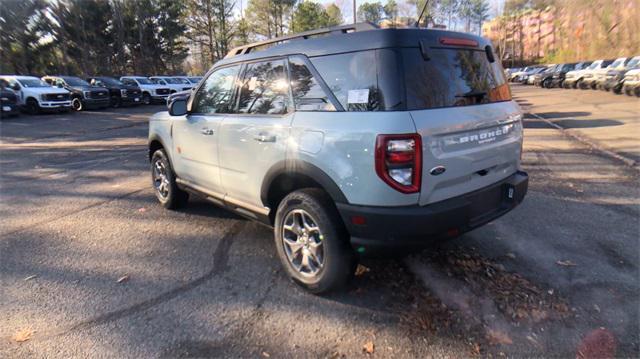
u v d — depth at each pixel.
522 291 3.08
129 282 3.40
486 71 3.21
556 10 67.44
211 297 3.14
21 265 3.74
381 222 2.59
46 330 2.77
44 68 39.66
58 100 20.02
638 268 3.42
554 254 3.70
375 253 2.74
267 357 2.46
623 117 13.02
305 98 3.02
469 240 4.02
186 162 4.52
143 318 2.88
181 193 5.12
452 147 2.71
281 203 3.22
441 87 2.74
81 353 2.53
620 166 6.93
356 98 2.69
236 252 3.93
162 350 2.54
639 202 5.07
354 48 2.75
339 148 2.69
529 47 80.94
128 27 45.94
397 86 2.54
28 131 14.38
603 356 2.40
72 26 40.03
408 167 2.50
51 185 6.76
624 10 42.19
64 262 3.79
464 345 2.51
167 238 4.30
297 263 3.24
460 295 3.04
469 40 3.06
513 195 3.23
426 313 2.84
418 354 2.45
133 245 4.14
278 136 3.14
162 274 3.53
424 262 3.56
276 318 2.85
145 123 16.94
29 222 4.91
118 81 26.67
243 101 3.65
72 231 4.57
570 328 2.65
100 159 9.09
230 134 3.68
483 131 2.95
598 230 4.23
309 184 3.16
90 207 5.46
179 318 2.88
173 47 51.47
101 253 3.97
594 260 3.57
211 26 52.75
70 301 3.12
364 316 2.84
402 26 2.82
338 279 2.96
